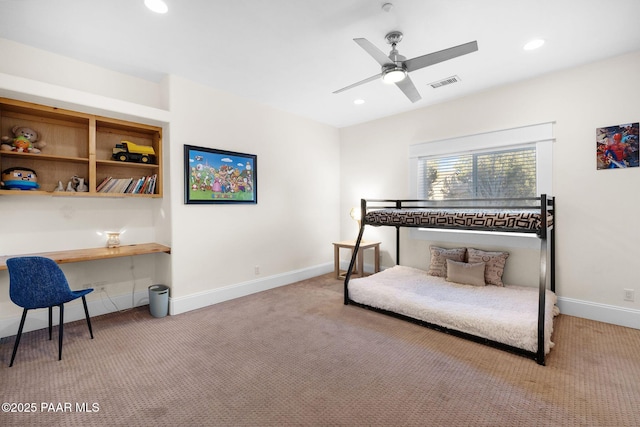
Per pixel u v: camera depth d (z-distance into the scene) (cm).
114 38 243
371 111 430
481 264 340
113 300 322
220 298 353
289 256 438
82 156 297
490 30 231
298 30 231
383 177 459
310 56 272
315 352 235
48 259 220
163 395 183
